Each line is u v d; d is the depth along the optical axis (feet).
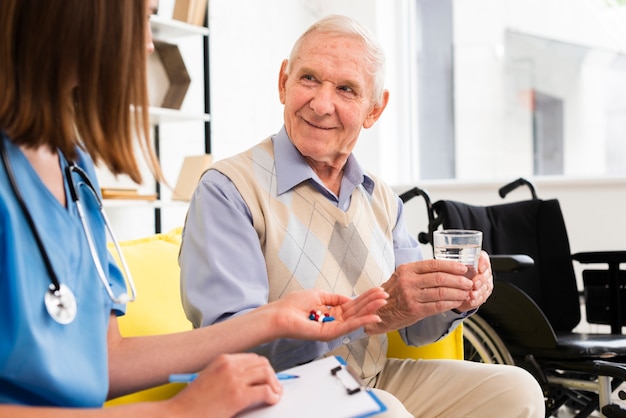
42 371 2.75
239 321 3.62
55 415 2.59
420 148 14.46
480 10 13.73
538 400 5.08
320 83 4.94
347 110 4.94
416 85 14.44
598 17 12.60
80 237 3.15
